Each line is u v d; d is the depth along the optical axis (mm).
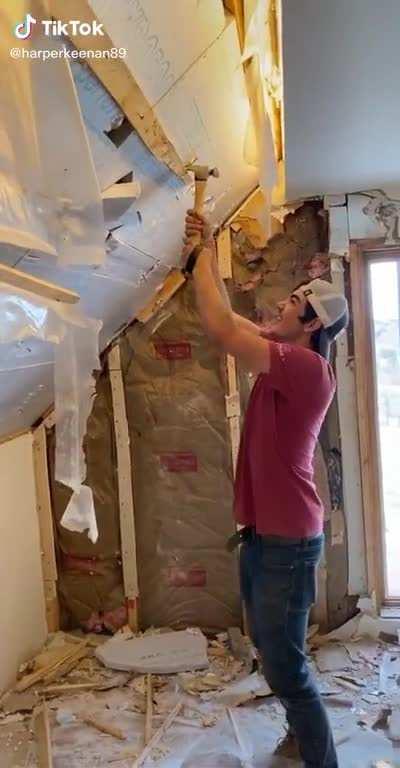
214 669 2803
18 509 2863
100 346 2957
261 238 2949
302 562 1968
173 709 2516
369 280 2965
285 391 1902
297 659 1995
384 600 3082
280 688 2006
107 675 2781
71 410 1672
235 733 2355
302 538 1955
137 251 2105
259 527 1979
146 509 3127
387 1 1268
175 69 1380
